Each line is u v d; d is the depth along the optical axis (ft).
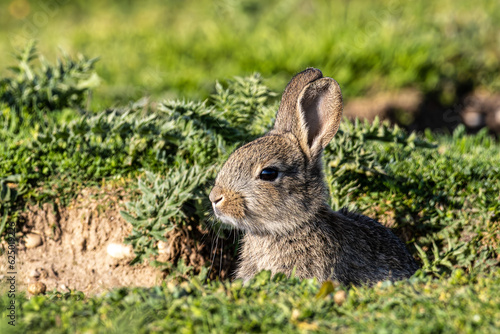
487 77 55.42
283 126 27.71
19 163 31.24
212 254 31.35
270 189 25.89
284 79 53.21
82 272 30.45
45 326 18.03
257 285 20.35
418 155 36.01
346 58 54.95
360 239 27.63
